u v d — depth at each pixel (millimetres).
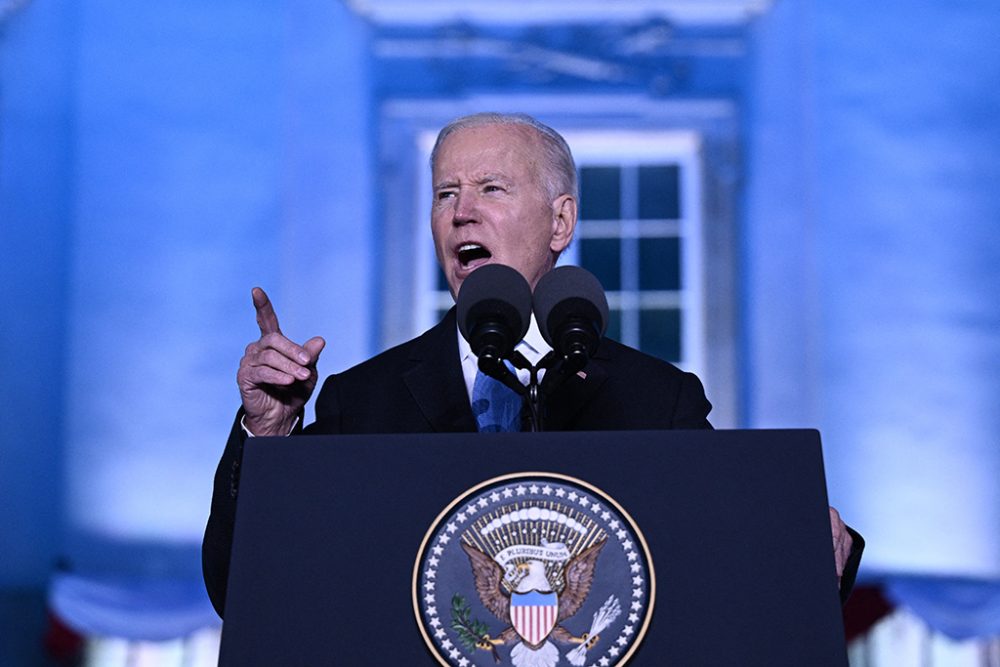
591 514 3369
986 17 20453
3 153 20922
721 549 3350
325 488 3438
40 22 21172
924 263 20188
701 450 3451
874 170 20375
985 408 19891
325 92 21047
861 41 20562
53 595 20375
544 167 5891
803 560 3340
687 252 20859
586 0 20891
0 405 20641
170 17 21266
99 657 20516
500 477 3422
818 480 3428
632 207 20969
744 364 20406
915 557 19672
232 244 20938
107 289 20938
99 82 21203
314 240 20859
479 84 20953
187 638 20484
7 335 20719
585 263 20984
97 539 20625
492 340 4066
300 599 3328
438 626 3275
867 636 19578
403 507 3410
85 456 20750
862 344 20125
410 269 20734
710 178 20719
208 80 21156
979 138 20297
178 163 21047
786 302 20344
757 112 20719
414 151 20953
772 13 20781
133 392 20828
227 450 4828
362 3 21047
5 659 20203
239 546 3385
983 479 19797
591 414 5211
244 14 21250
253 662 3275
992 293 20047
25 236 20875
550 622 3271
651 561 3316
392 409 5293
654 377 5340
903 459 19875
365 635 3291
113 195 21047
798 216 20406
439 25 20984
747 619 3281
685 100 20781
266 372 4480
